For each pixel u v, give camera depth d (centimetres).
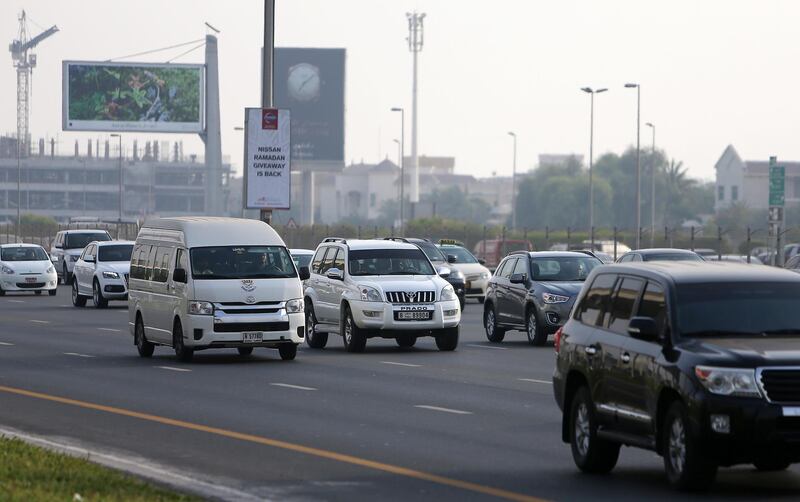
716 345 2823
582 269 7388
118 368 5831
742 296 2981
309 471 3148
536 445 3578
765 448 2712
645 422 2931
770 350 2778
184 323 6078
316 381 5269
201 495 2819
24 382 5219
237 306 6084
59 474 2888
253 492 2866
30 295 12875
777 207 11538
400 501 2773
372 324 6638
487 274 11806
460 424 3988
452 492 2878
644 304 3056
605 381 3094
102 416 4175
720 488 2923
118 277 10631
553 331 7088
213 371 5694
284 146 9356
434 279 6831
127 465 3197
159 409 4350
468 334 8219
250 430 3853
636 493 2859
